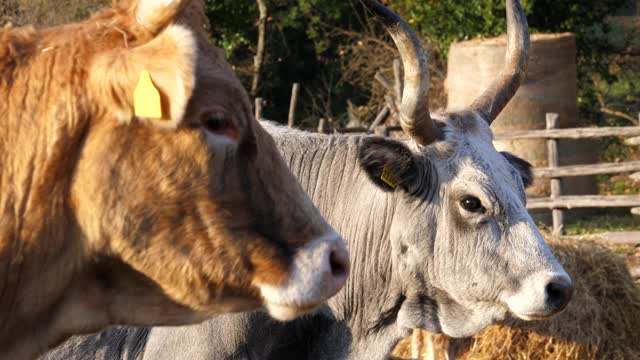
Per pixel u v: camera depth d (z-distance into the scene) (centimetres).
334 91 2739
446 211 546
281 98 2802
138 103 305
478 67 1755
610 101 2448
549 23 2122
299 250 337
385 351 572
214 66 328
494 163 551
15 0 1759
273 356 536
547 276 523
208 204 322
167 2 309
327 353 561
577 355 930
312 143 594
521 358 927
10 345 320
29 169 312
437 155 550
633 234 1327
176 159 317
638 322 966
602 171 1434
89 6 1731
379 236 566
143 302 331
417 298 561
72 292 324
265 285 331
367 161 542
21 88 317
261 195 335
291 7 2620
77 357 539
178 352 527
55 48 321
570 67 1744
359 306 570
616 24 2364
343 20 2770
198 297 328
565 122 1734
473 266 539
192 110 318
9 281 311
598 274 962
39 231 311
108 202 312
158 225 318
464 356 933
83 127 313
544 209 1584
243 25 2469
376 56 2464
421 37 2270
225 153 326
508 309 538
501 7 1958
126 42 318
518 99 1692
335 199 579
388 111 2120
